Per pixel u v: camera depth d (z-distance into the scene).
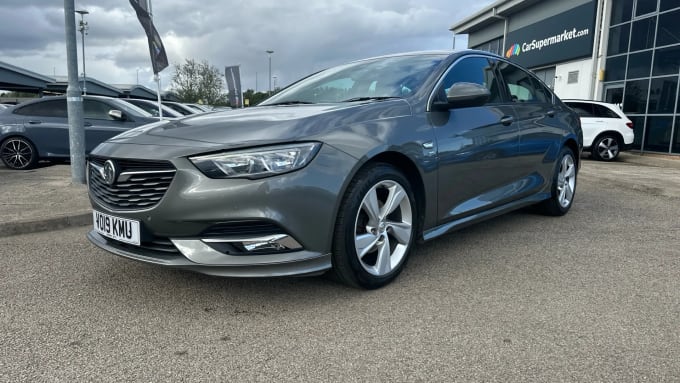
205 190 2.40
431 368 2.06
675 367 2.05
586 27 17.00
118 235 2.73
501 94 4.04
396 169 2.96
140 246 2.67
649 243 3.93
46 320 2.54
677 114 13.26
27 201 5.24
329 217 2.55
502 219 4.81
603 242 3.96
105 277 3.16
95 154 2.88
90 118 8.42
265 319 2.54
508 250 3.74
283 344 2.27
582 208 5.38
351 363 2.10
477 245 3.87
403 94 3.28
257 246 2.46
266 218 2.40
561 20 18.59
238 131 2.58
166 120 3.15
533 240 4.02
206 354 2.19
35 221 4.37
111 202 2.75
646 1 14.36
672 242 3.96
